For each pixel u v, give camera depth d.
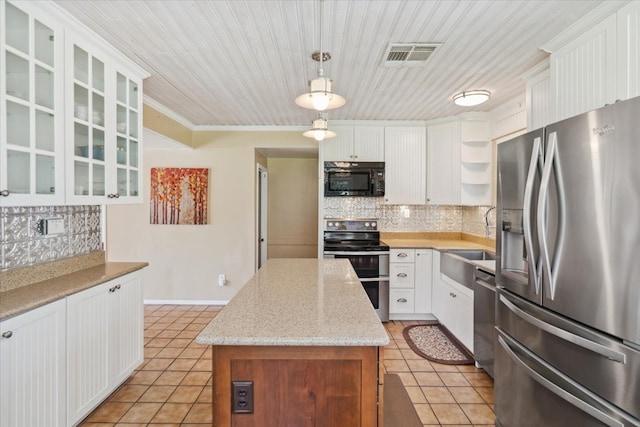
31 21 1.58
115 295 2.19
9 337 1.44
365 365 1.12
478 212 3.83
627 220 1.14
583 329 1.29
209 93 3.01
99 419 2.02
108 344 2.11
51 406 1.66
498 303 1.97
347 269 2.30
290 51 2.16
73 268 2.23
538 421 1.55
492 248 3.47
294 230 5.85
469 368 2.69
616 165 1.18
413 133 4.00
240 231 4.36
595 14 1.65
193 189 4.33
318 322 1.25
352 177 3.96
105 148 2.09
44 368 1.62
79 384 1.85
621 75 1.53
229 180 4.36
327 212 4.32
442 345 3.11
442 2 1.63
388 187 4.00
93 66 1.99
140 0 1.62
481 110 3.55
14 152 1.54
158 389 2.35
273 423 1.12
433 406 2.18
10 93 1.52
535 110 2.40
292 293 1.68
